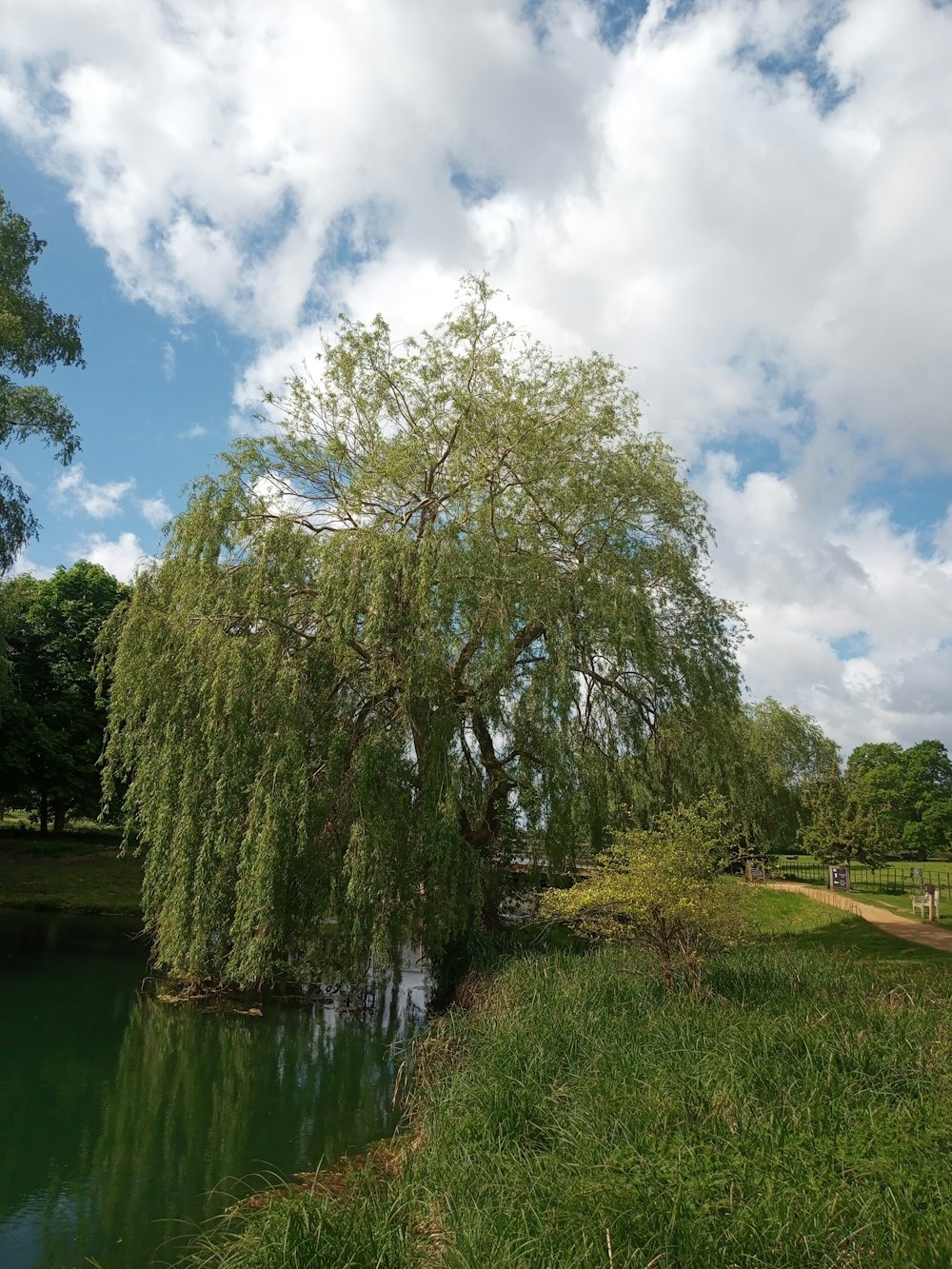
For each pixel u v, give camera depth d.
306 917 14.09
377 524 14.81
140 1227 7.85
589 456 16.62
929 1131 6.21
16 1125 10.36
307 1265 5.66
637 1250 5.04
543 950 14.53
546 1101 7.76
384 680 13.77
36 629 33.69
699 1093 7.20
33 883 29.16
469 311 16.56
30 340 21.33
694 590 16.95
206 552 14.46
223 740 13.59
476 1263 5.26
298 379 16.61
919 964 13.61
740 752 18.16
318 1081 12.02
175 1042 13.83
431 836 13.53
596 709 16.47
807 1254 4.89
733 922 10.60
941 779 67.19
